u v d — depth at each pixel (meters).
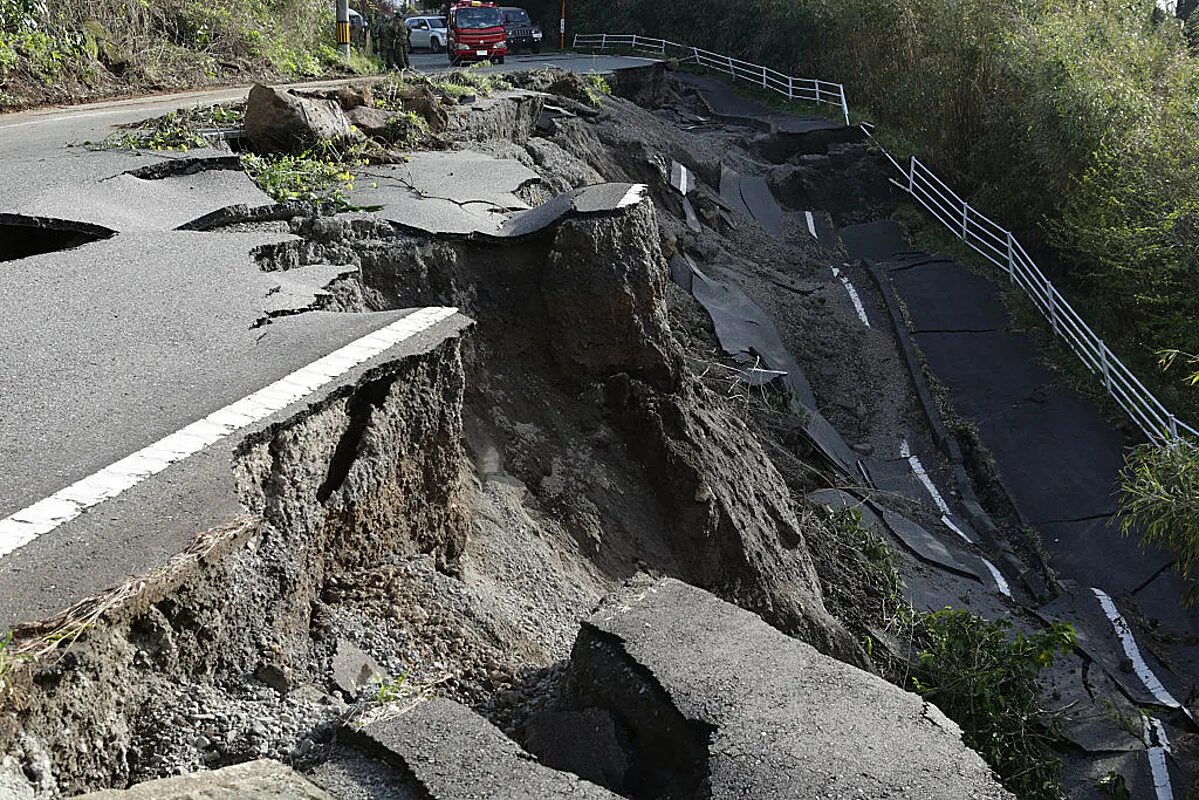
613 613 4.54
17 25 15.95
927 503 14.39
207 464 4.51
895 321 18.77
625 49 36.47
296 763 3.64
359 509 5.32
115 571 3.75
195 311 6.41
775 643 4.43
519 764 3.53
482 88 16.42
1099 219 17.67
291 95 10.84
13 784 3.18
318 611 4.89
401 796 3.39
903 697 4.18
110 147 10.26
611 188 10.36
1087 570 13.05
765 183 23.52
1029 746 9.23
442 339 6.16
